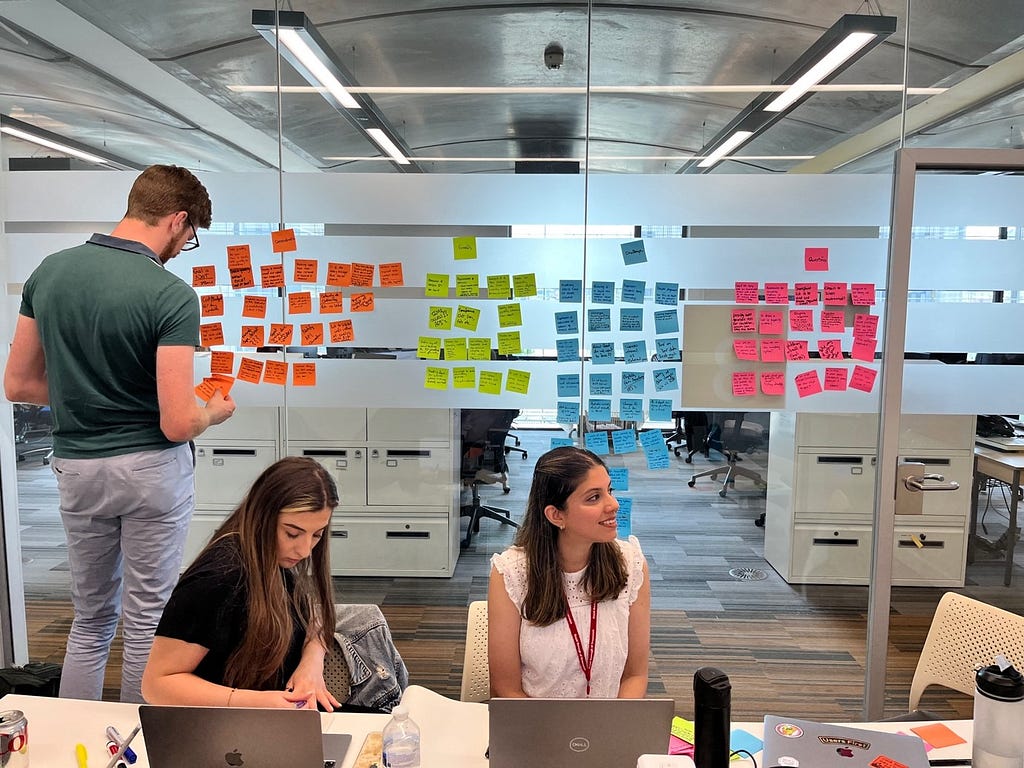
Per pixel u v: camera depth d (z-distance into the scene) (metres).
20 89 2.29
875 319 2.26
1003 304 2.22
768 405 2.29
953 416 2.28
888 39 2.17
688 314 2.27
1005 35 2.14
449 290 2.29
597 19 2.20
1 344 2.39
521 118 2.23
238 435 2.47
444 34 2.22
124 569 1.81
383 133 2.25
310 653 1.41
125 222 1.71
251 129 2.28
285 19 2.23
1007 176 2.19
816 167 2.21
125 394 1.70
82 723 1.26
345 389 2.35
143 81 2.28
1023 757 1.01
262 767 0.99
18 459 2.54
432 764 1.15
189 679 1.22
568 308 2.28
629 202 2.25
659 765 0.83
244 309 2.32
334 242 2.29
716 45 2.19
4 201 2.34
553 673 1.44
